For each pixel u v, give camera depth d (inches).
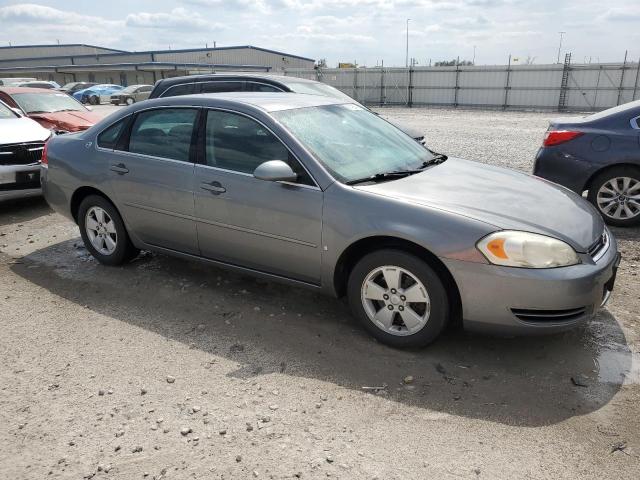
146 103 187.0
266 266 161.9
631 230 250.1
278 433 111.8
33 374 134.6
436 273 133.9
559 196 156.4
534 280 125.3
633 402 120.7
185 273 198.4
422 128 777.6
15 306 173.8
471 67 1384.1
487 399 122.6
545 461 103.0
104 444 109.2
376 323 145.5
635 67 1198.3
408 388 127.1
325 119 171.5
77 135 209.0
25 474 101.4
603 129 249.3
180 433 112.0
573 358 139.2
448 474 100.0
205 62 2600.9
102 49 3577.8
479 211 135.5
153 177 178.2
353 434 111.3
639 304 169.6
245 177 158.7
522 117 1032.8
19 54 3486.7
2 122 298.5
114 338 152.6
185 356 142.4
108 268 204.8
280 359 140.4
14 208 301.7
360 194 142.0
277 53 2893.7
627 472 100.0
